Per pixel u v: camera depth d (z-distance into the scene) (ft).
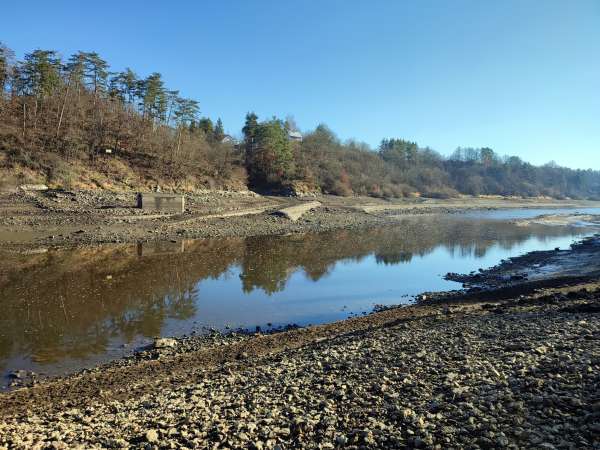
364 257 125.70
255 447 24.31
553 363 32.04
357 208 288.71
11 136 203.51
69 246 118.11
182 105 291.58
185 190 249.96
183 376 43.55
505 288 80.43
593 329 42.09
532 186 570.87
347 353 43.45
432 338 46.14
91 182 209.56
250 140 355.15
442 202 398.21
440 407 27.14
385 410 27.78
